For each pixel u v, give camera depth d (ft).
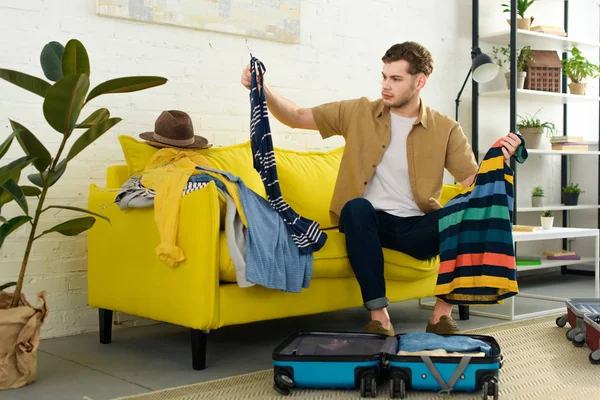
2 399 6.54
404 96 8.64
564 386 6.75
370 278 7.76
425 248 8.63
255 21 11.19
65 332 9.57
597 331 7.89
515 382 6.91
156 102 10.25
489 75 12.95
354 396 6.48
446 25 14.35
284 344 6.93
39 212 7.17
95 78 9.65
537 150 14.29
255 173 10.03
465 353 6.52
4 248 9.07
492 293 7.75
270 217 7.89
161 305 7.90
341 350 6.97
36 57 9.16
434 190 8.78
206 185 7.44
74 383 7.08
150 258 8.05
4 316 6.89
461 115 14.71
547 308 11.80
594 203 16.72
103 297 8.89
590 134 17.44
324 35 12.30
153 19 10.07
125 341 9.19
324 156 11.25
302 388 6.71
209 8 10.63
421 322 10.34
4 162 9.00
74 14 9.45
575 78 15.65
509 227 7.69
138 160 9.11
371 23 13.01
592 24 17.38
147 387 6.91
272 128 11.64
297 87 11.93
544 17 16.31
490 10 15.11
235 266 7.34
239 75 11.12
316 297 8.43
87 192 9.71
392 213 8.78
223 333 9.64
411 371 6.40
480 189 7.86
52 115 6.72
